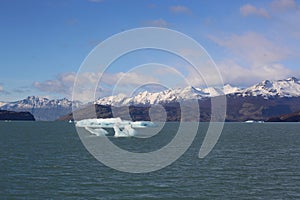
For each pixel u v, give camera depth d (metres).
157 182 41.69
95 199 34.44
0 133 145.75
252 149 79.56
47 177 44.06
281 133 158.25
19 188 38.25
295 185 40.44
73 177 44.12
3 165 53.09
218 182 41.91
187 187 39.28
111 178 43.75
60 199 34.31
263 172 48.50
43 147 82.25
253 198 34.94
